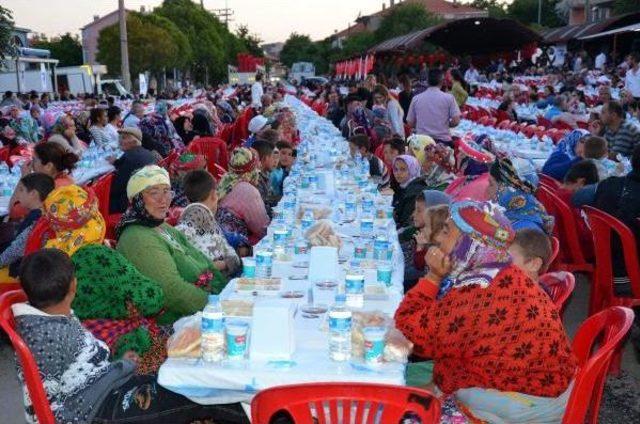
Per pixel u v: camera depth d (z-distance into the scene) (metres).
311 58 100.12
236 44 86.81
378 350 2.76
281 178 8.17
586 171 6.10
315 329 3.11
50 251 2.97
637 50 28.47
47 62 40.47
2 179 7.91
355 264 4.13
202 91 40.47
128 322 3.55
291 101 23.36
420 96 9.73
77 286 3.44
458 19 25.62
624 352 5.22
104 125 12.02
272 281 3.79
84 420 2.90
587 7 51.94
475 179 5.25
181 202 6.40
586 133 8.06
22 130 15.88
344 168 8.35
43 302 2.90
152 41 46.94
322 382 2.25
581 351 3.13
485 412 2.89
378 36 59.44
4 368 5.04
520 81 26.14
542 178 6.89
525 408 2.83
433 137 9.71
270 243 4.63
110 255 3.50
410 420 2.41
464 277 2.79
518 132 12.82
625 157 8.22
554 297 3.60
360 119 12.00
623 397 4.57
